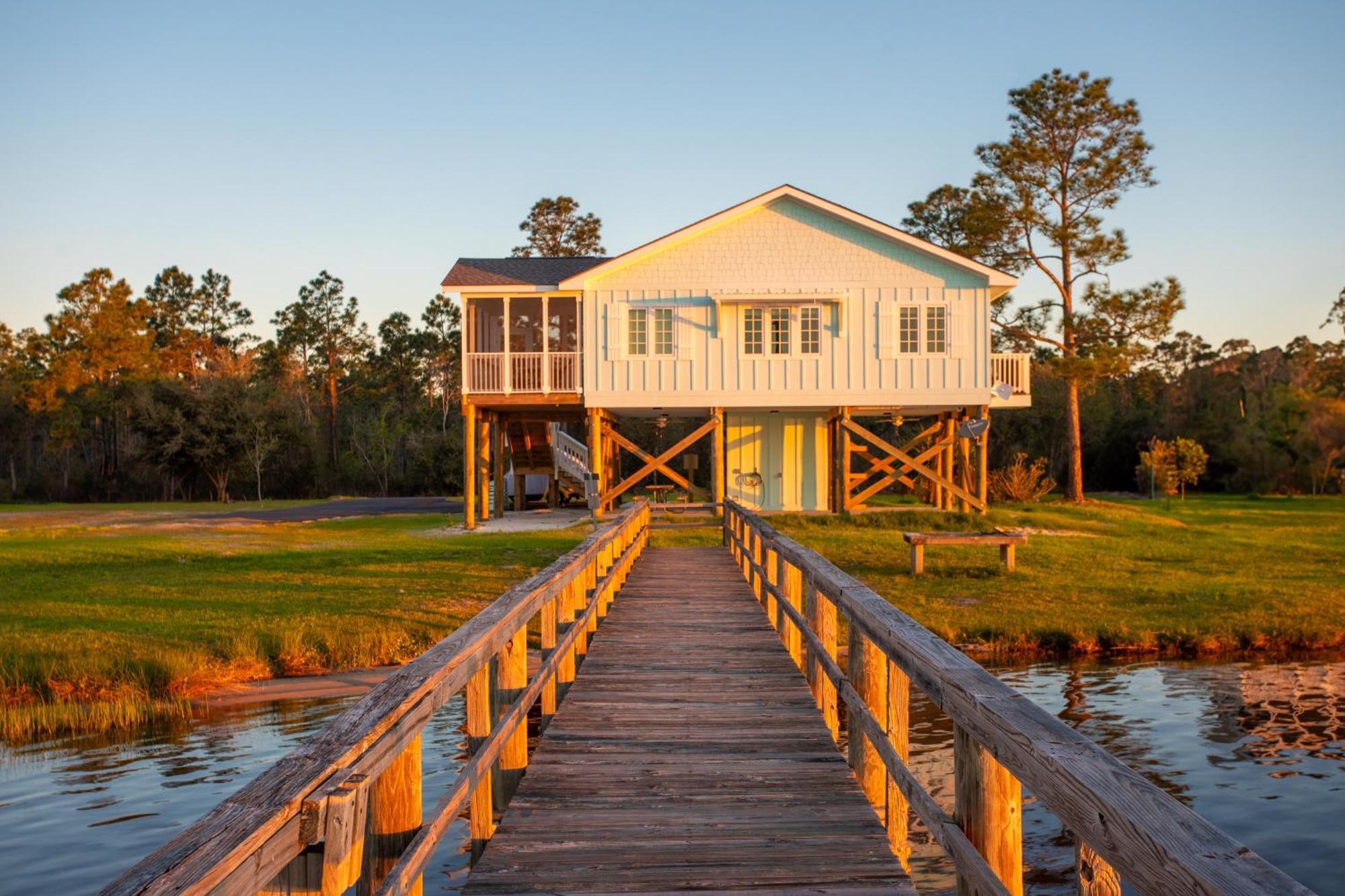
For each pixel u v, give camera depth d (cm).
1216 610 1595
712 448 2625
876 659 479
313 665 1338
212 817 186
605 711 659
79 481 6197
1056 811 192
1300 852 736
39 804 841
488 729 431
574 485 3456
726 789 504
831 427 2844
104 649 1290
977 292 2589
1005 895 221
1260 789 877
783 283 2609
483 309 3102
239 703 1174
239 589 1717
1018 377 2664
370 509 3934
